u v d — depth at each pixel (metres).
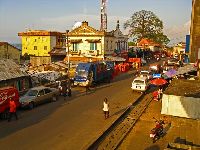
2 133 18.25
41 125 20.11
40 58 59.69
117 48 66.31
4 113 21.81
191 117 22.86
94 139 17.05
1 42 57.41
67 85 31.56
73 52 58.28
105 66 41.31
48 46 71.19
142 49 87.38
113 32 62.59
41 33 71.25
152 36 105.50
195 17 30.20
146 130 19.67
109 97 30.64
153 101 29.47
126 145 16.78
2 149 15.45
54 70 46.25
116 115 22.98
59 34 73.31
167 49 126.25
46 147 15.83
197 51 30.80
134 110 25.45
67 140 16.97
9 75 28.75
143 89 32.72
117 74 52.25
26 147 15.79
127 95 31.78
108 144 16.83
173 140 17.67
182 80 28.53
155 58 94.25
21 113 23.78
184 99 23.02
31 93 26.45
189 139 17.94
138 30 105.06
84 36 57.88
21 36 73.31
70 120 21.44
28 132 18.47
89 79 36.75
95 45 57.56
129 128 19.84
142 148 16.34
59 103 27.69
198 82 27.48
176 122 21.84
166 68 49.34
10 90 22.89
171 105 23.53
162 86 32.31
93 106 26.23
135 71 57.94
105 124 20.42
